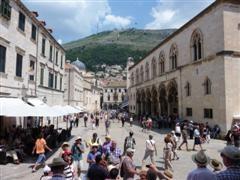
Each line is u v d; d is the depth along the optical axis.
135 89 70.88
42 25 31.52
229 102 27.39
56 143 22.83
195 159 5.29
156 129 40.22
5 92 21.91
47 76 35.59
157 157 18.67
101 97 139.00
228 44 27.98
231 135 23.58
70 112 26.36
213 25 30.06
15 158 16.02
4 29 21.50
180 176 13.16
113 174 7.48
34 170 14.09
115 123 54.28
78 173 12.07
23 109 17.12
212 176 4.86
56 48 41.03
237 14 28.58
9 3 22.23
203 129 26.09
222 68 27.94
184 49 37.97
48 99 36.56
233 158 4.45
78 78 69.25
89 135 31.91
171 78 42.34
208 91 31.12
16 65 24.47
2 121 22.73
